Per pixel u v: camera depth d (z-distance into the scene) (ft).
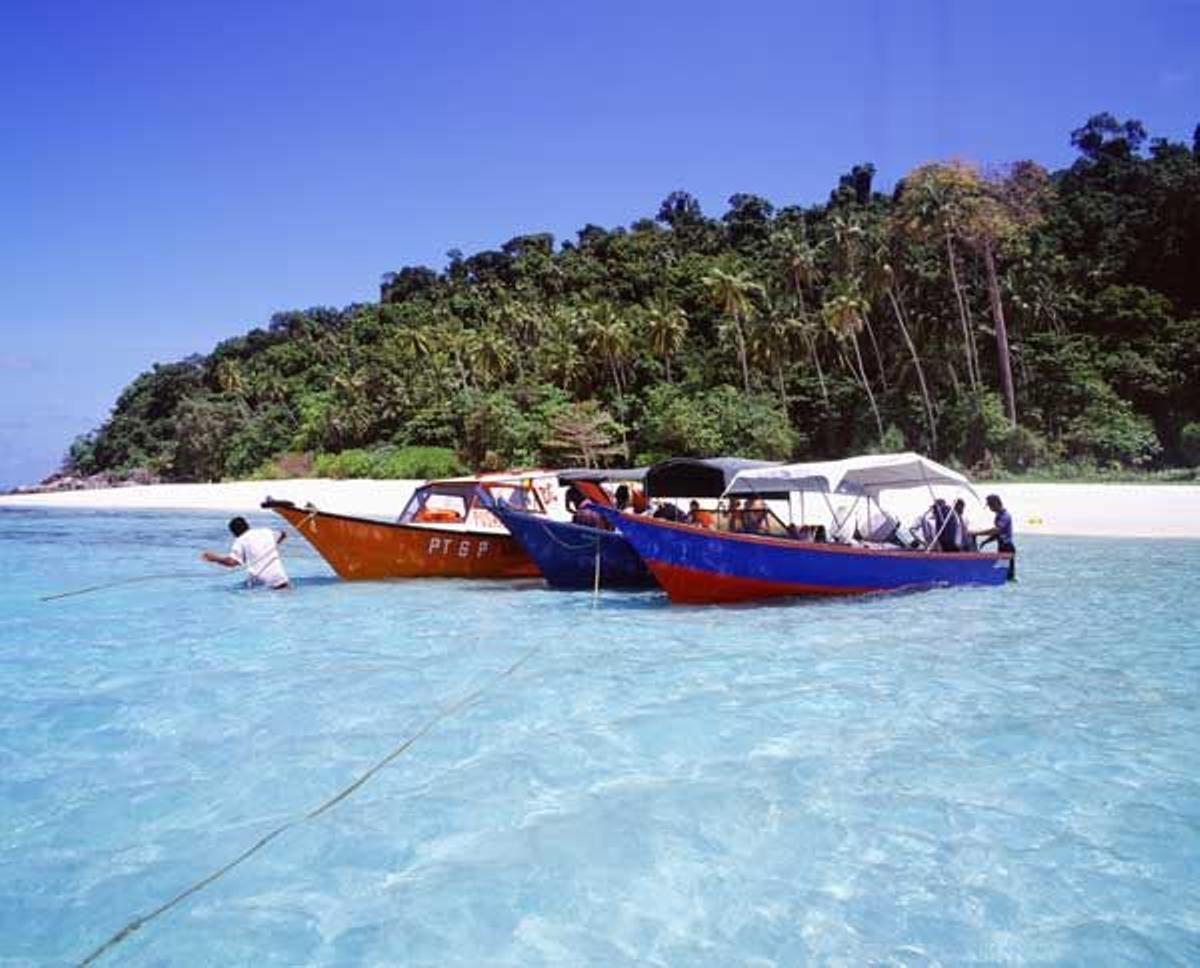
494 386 240.32
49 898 14.96
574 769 20.40
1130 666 30.01
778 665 30.50
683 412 178.70
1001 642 34.17
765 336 185.78
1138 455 156.76
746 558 41.60
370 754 21.62
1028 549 68.49
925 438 167.94
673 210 383.04
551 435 192.95
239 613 42.73
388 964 12.89
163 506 168.25
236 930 13.88
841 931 13.57
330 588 50.85
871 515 53.16
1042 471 149.59
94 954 13.29
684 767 20.44
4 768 20.89
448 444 222.28
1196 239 200.64
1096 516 87.56
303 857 16.28
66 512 155.63
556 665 30.78
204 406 282.56
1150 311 186.80
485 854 16.22
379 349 308.19
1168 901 14.38
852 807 18.06
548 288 313.12
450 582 53.57
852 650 32.89
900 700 25.89
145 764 21.12
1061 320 191.83
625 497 50.93
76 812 18.35
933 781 19.43
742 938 13.42
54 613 43.34
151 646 34.81
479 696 26.73
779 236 209.97
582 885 15.06
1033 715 24.23
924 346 185.16
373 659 32.01
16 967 12.99
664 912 14.19
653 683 28.14
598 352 212.64
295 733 23.29
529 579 55.83
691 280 262.67
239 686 28.25
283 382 313.94
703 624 38.68
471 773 20.25
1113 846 16.26
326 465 223.51
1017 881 15.05
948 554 46.32
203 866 15.99
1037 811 17.80
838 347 201.77
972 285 189.88
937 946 13.16
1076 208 229.25
